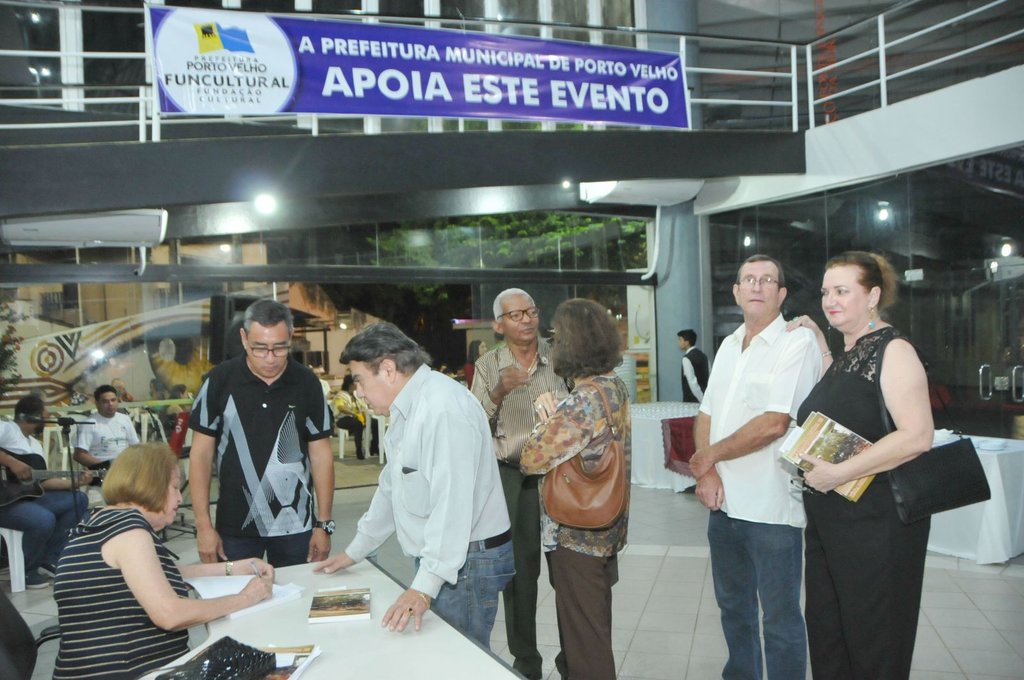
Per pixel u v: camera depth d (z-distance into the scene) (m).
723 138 6.77
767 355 2.65
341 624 1.94
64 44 6.39
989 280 6.55
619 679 3.25
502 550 2.32
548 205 7.67
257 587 2.15
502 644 3.68
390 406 2.20
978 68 10.22
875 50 6.55
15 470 4.95
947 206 6.79
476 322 8.98
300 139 5.20
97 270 6.69
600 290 9.46
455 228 8.61
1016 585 4.27
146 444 2.29
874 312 2.29
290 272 7.45
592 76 6.06
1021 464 4.72
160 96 4.75
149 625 2.06
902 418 2.08
